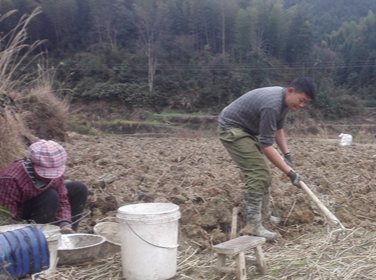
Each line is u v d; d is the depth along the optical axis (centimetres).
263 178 392
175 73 5069
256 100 395
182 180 581
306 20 5572
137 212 315
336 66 5350
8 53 582
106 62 5144
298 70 5194
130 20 5562
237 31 5362
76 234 356
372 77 5291
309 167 736
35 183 354
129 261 297
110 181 550
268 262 343
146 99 4728
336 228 416
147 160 788
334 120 4503
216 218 414
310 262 341
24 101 1098
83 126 2114
